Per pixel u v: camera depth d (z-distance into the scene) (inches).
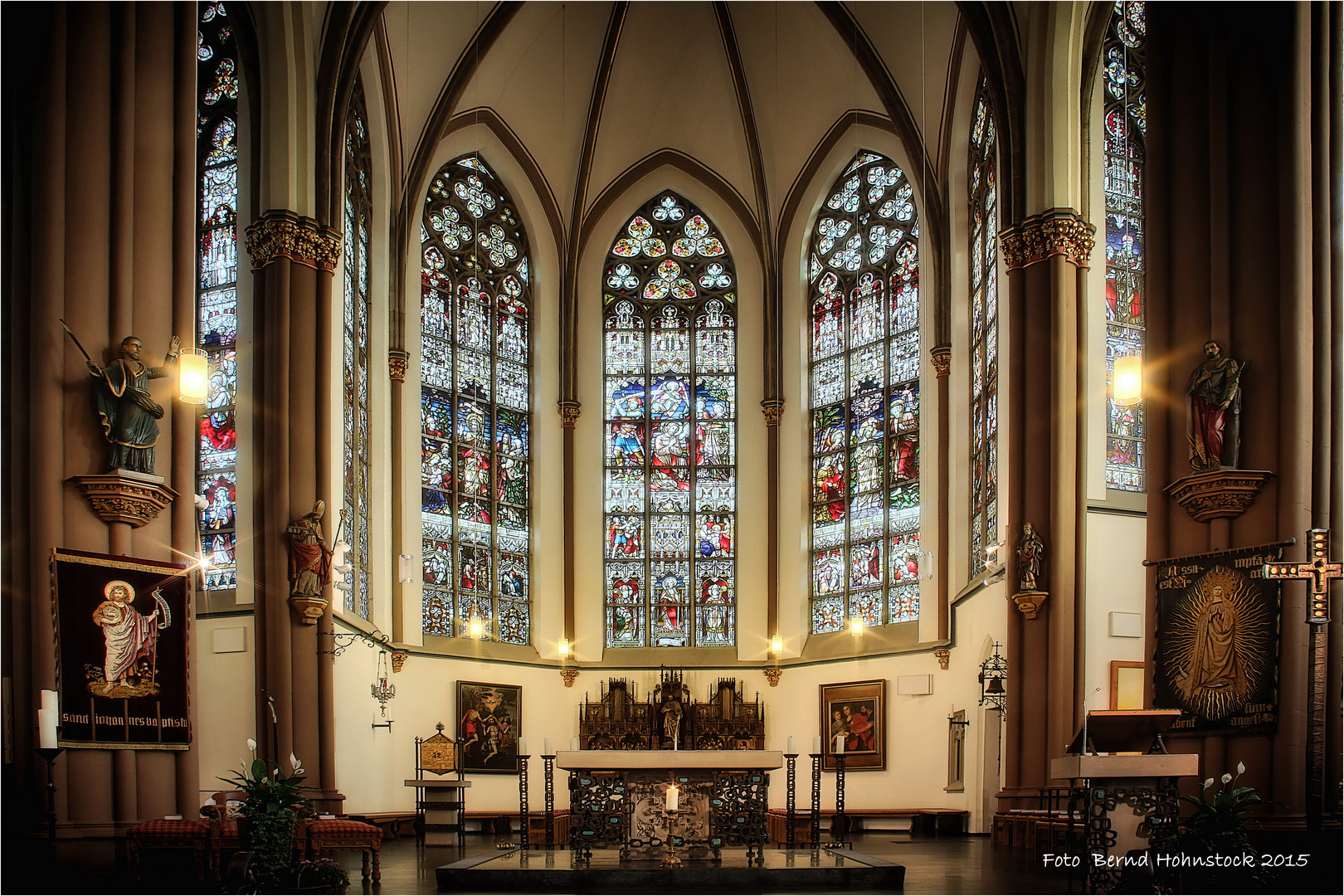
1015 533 790.5
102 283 560.7
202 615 831.7
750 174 1221.7
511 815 1029.2
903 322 1119.6
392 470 1047.0
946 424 1035.3
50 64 561.9
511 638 1149.1
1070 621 764.0
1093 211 844.0
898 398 1115.3
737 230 1244.5
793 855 593.3
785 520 1182.9
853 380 1163.9
